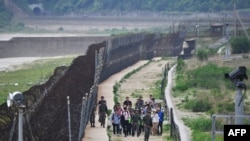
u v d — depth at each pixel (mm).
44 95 88750
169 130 109250
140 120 105188
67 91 104312
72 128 91688
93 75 144375
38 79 176375
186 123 109250
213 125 63344
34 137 68562
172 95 148250
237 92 62812
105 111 110125
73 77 119250
